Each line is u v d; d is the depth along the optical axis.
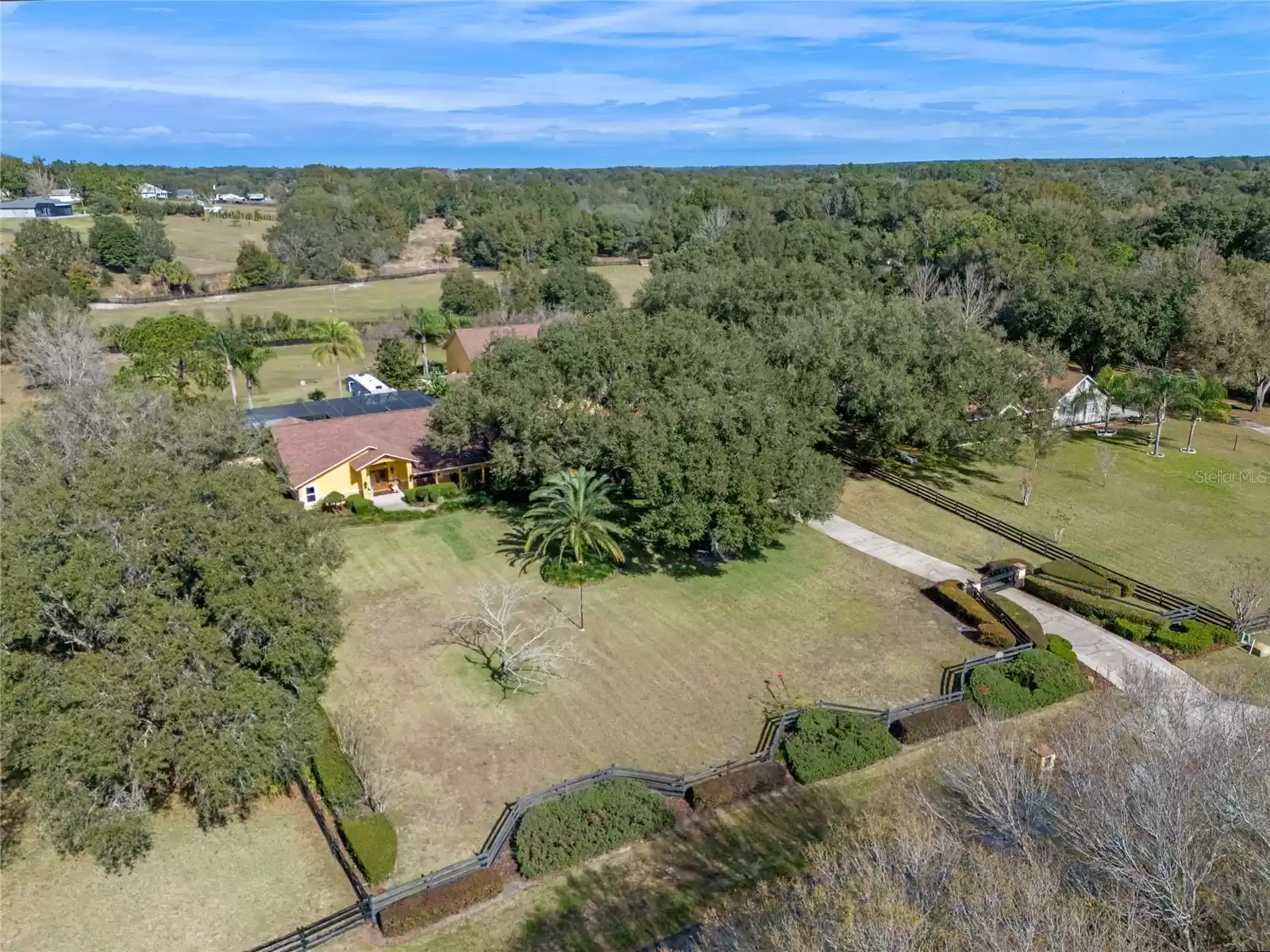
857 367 43.41
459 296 91.06
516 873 21.14
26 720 19.89
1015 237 82.38
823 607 34.06
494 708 27.55
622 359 40.72
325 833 22.17
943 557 38.59
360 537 39.91
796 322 49.06
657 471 34.12
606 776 23.88
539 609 33.59
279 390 69.50
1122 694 25.39
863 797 23.67
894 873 15.84
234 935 19.58
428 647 30.95
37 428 37.16
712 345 42.34
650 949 18.92
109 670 20.16
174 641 20.75
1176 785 16.42
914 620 33.19
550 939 19.25
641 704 27.94
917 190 122.12
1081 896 14.80
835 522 42.12
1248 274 64.75
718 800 23.14
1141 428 57.88
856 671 29.81
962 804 21.64
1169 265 65.50
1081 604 33.50
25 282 82.00
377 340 83.81
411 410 49.47
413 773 24.61
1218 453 53.03
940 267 80.25
